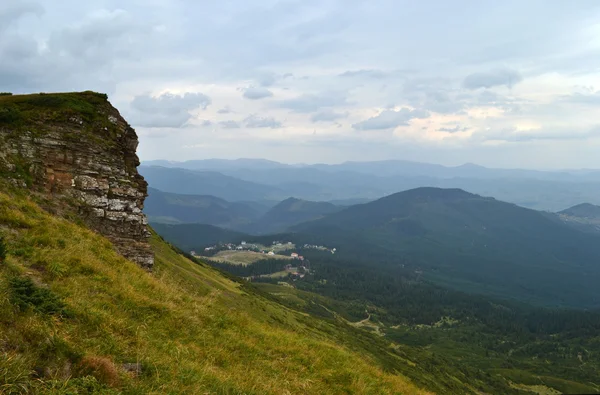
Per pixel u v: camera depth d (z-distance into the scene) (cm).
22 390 734
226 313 2072
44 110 2859
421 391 2103
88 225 2658
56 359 880
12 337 884
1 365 757
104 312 1268
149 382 989
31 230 1838
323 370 1755
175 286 2314
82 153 2855
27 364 796
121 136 3303
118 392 847
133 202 3070
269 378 1439
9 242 1588
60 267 1512
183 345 1382
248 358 1578
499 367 19250
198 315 1791
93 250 2031
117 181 3002
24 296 1073
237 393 1159
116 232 2875
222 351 1500
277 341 1944
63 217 2447
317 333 7006
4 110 2614
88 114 3097
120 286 1622
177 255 6050
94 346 1036
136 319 1419
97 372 891
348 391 1655
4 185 2275
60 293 1284
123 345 1120
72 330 1053
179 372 1112
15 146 2556
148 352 1160
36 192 2480
